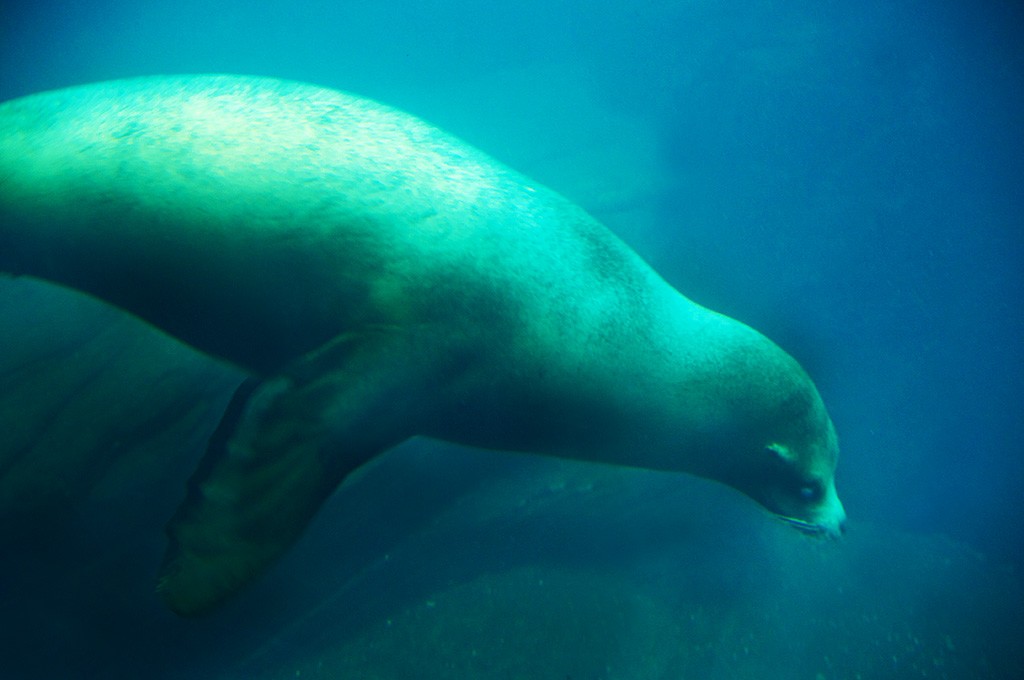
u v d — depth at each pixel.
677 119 10.60
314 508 2.77
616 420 3.53
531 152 11.09
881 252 9.58
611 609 5.54
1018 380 9.12
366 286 2.94
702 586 5.93
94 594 4.18
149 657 4.53
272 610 4.75
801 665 5.62
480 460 5.13
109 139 3.13
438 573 5.30
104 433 4.09
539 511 5.38
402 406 2.99
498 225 3.22
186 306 3.23
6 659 4.16
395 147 3.21
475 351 3.08
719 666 5.46
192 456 4.26
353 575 4.96
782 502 4.26
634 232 7.65
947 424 9.16
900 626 6.12
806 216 9.65
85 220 3.13
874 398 9.16
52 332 4.24
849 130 9.84
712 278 7.82
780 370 3.86
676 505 5.89
